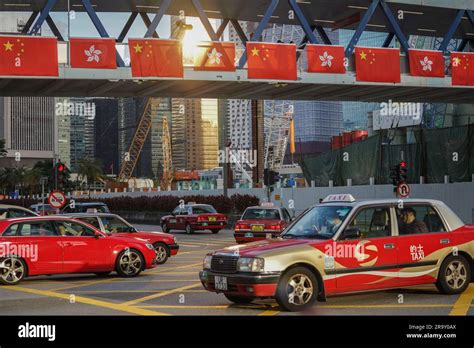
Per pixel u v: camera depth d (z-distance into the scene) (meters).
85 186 135.25
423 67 29.08
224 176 46.62
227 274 9.98
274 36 76.88
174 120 146.50
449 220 11.55
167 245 19.25
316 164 48.00
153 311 10.38
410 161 39.88
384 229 10.80
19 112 157.00
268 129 91.12
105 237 15.41
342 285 10.14
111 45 24.42
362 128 145.50
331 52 27.33
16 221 14.57
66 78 23.89
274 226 25.27
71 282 14.81
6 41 23.16
